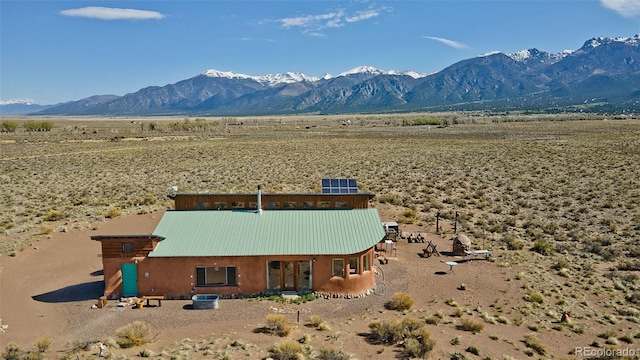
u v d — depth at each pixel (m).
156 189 62.16
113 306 26.59
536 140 132.62
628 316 25.53
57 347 21.02
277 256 27.84
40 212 48.56
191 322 24.34
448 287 29.84
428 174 75.44
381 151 111.56
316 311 26.06
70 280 31.12
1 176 72.00
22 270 32.72
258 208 31.67
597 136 138.50
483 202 53.66
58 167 84.25
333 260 28.19
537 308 26.62
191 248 27.94
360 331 23.28
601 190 59.38
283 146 126.62
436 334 22.92
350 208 34.22
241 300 27.44
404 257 35.81
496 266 33.56
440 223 45.50
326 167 83.94
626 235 40.75
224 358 19.45
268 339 21.95
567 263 33.94
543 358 20.59
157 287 27.73
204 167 84.25
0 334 22.59
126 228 44.00
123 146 128.75
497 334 23.16
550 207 51.12
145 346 21.16
